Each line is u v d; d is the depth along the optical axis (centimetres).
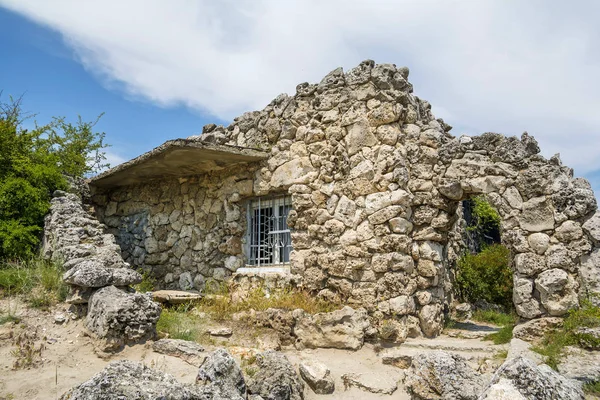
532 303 705
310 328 742
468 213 1385
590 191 708
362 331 735
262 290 888
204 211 1037
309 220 873
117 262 674
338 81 884
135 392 344
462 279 1089
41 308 625
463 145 797
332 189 857
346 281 816
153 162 951
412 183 814
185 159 933
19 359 516
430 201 804
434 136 820
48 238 768
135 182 1154
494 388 349
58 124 1487
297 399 543
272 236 955
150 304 604
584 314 646
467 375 484
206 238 1020
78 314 617
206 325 752
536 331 684
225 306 835
